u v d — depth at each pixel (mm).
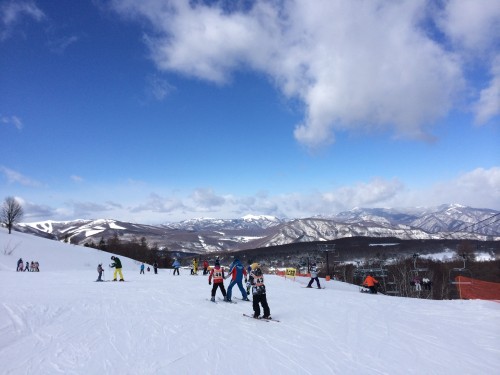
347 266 96688
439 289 64562
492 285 22969
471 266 74875
